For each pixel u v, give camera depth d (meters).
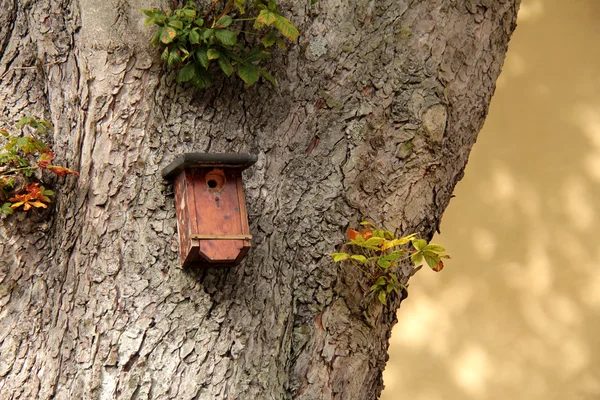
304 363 5.58
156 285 5.42
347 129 5.69
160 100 5.57
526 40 10.81
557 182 10.45
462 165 5.84
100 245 5.45
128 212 5.47
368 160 5.68
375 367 5.71
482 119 5.88
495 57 5.90
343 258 5.49
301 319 5.61
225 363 5.41
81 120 5.57
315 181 5.65
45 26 5.68
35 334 5.40
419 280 10.36
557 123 10.59
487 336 10.10
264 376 5.45
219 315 5.44
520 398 9.88
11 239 5.46
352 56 5.74
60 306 5.43
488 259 10.34
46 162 5.44
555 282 10.21
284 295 5.57
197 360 5.38
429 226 5.78
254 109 5.66
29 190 5.45
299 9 5.76
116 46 5.59
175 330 5.39
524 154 10.59
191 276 5.44
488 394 9.88
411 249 5.73
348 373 5.61
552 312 10.14
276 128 5.67
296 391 5.56
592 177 10.42
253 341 5.46
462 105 5.78
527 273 10.24
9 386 5.34
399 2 5.79
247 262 5.51
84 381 5.34
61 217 5.51
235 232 5.39
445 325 10.16
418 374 10.02
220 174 5.42
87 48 5.61
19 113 5.61
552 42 10.78
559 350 10.00
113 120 5.54
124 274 5.42
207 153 5.34
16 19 5.73
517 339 10.07
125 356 5.36
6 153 5.46
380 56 5.74
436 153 5.72
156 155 5.53
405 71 5.73
